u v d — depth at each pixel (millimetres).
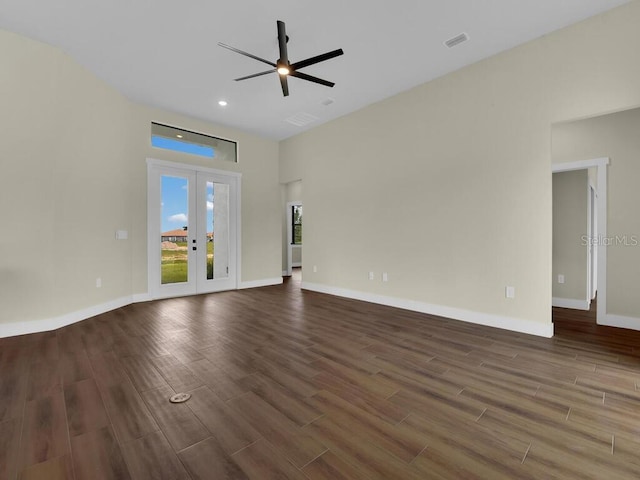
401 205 4281
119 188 4336
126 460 1396
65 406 1835
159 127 4988
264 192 6297
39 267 3256
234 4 2654
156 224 4895
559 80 2951
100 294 4012
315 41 3158
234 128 5711
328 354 2646
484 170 3461
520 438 1551
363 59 3467
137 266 4691
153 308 4301
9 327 3104
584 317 3834
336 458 1415
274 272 6500
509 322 3299
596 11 2705
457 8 2674
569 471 1327
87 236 3805
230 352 2689
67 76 3469
